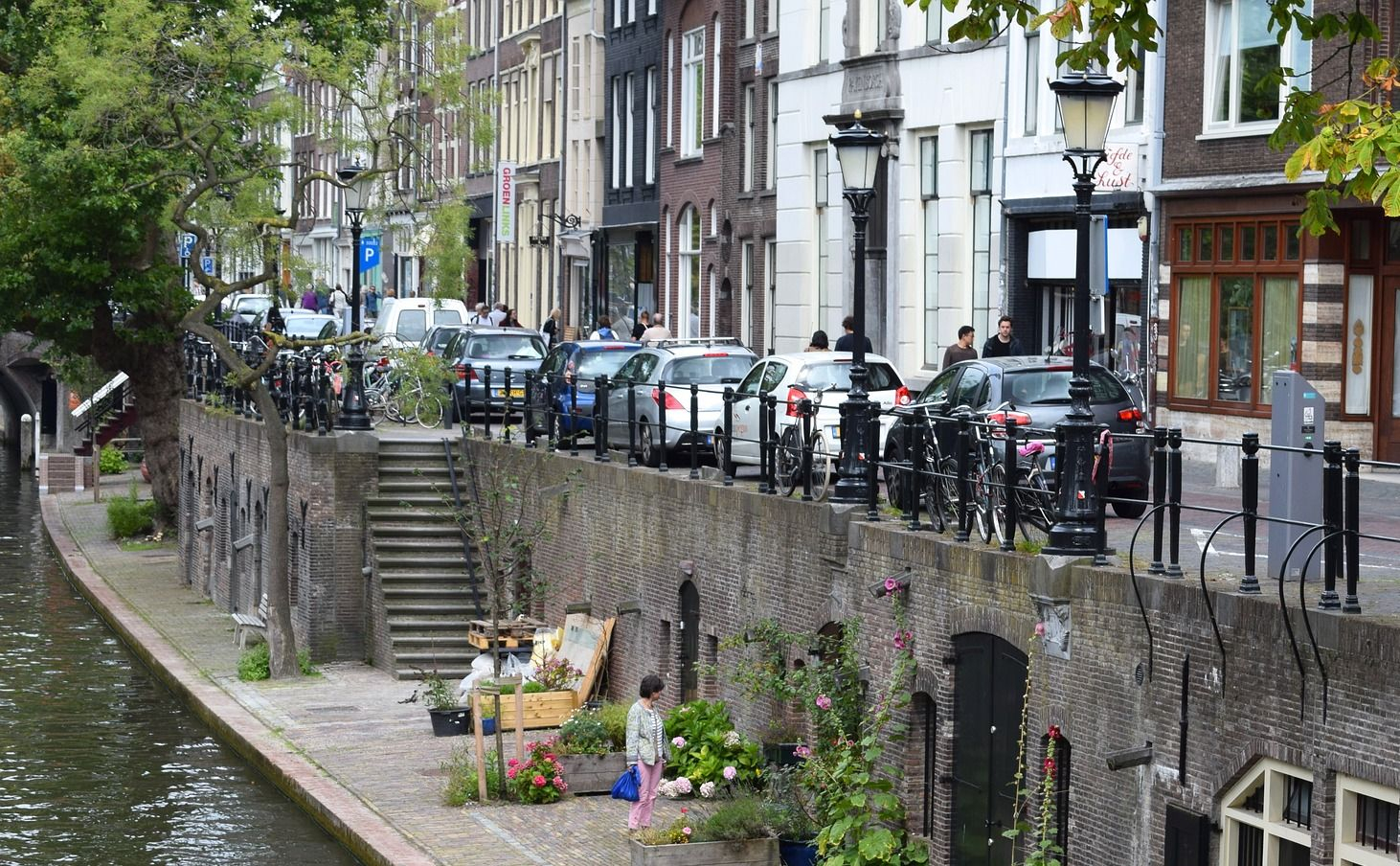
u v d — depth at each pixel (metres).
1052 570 18.34
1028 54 39.81
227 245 35.66
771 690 24.14
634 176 64.50
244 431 44.59
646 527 29.72
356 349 39.25
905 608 21.55
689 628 28.39
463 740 30.12
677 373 32.59
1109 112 18.38
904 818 21.39
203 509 50.25
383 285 87.69
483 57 84.19
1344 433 32.16
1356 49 31.23
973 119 41.72
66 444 81.75
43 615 47.50
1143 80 36.12
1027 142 39.53
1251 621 15.84
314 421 39.44
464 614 36.28
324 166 102.50
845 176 23.31
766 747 24.91
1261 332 33.38
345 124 35.56
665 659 29.16
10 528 65.06
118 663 41.06
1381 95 30.05
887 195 45.28
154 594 49.09
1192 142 34.59
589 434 36.22
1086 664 18.06
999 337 32.16
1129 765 17.19
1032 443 20.52
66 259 51.94
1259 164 33.12
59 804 28.72
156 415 58.16
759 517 25.67
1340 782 14.97
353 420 38.31
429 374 37.44
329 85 35.97
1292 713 15.45
